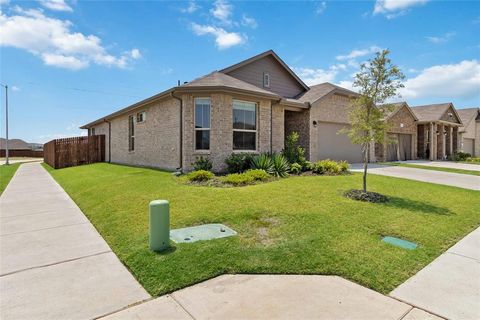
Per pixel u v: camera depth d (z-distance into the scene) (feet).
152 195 22.65
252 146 38.70
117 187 27.02
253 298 8.96
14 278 10.46
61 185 35.24
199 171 29.43
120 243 13.65
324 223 15.87
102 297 9.14
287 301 8.79
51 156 71.41
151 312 8.29
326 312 8.20
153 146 45.27
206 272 10.52
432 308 8.49
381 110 22.81
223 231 14.84
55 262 11.89
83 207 21.91
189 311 8.30
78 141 66.85
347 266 10.99
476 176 39.63
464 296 9.17
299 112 49.06
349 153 55.83
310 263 11.21
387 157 66.59
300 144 48.75
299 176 32.68
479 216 18.51
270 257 11.68
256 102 38.68
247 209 18.21
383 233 14.88
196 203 19.89
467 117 99.55
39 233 15.84
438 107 80.59
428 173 42.14
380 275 10.38
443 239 14.29
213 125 35.06
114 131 63.46
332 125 52.31
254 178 28.63
